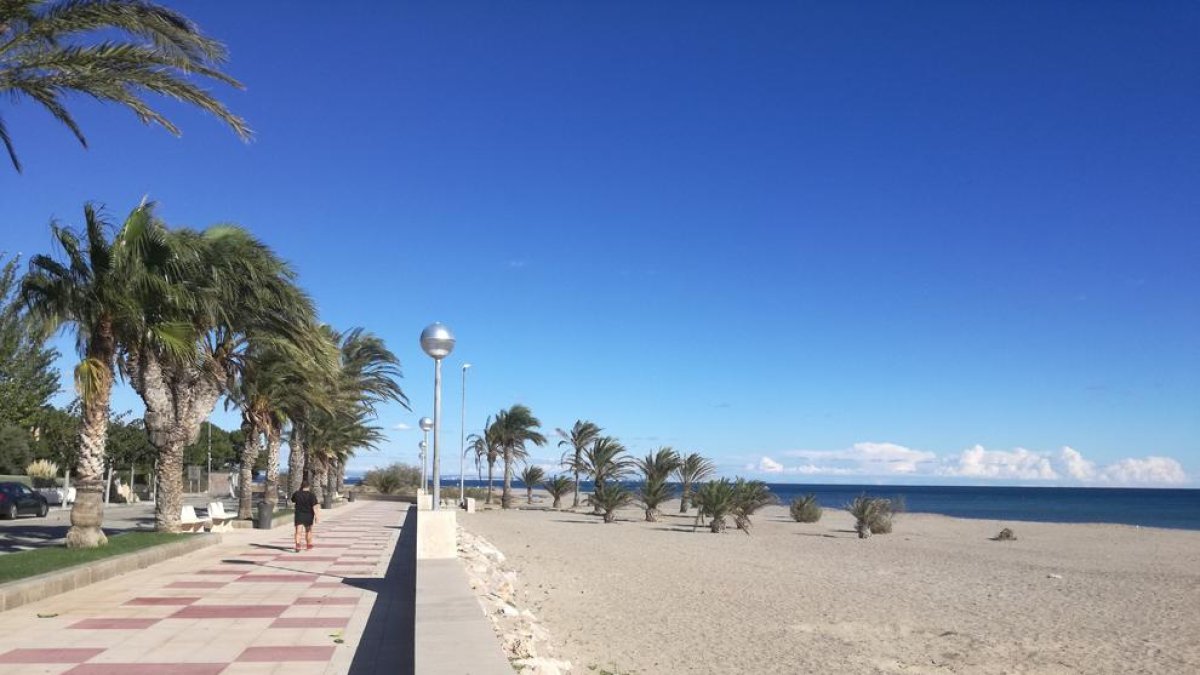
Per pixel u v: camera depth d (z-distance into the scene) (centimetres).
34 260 1561
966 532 4316
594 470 5631
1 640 908
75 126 1328
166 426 2123
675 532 3866
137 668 796
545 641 1198
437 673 580
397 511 4356
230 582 1406
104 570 1380
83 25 1217
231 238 1986
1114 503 12269
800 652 1256
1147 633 1427
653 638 1334
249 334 2314
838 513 6481
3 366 2972
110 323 1619
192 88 1294
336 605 1183
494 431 6109
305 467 4425
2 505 3291
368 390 4159
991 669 1177
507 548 2770
